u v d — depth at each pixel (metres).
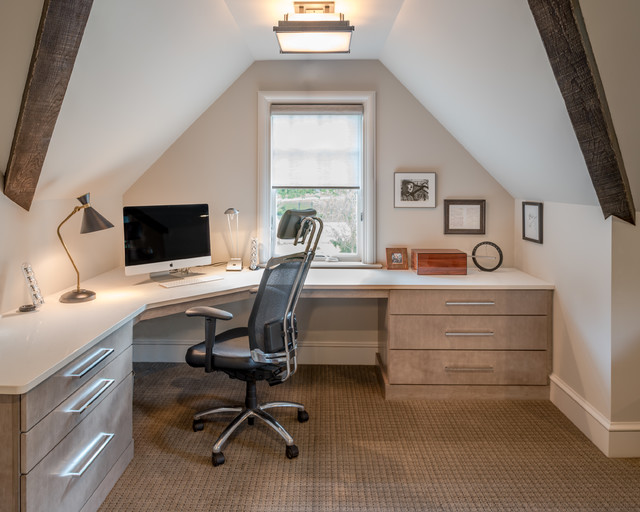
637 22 1.72
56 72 1.94
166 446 2.68
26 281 2.50
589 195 2.64
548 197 3.18
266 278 2.40
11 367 1.70
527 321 3.21
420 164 3.79
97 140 2.68
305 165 3.86
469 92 2.87
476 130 3.25
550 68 2.08
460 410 3.12
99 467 2.16
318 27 2.65
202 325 3.93
